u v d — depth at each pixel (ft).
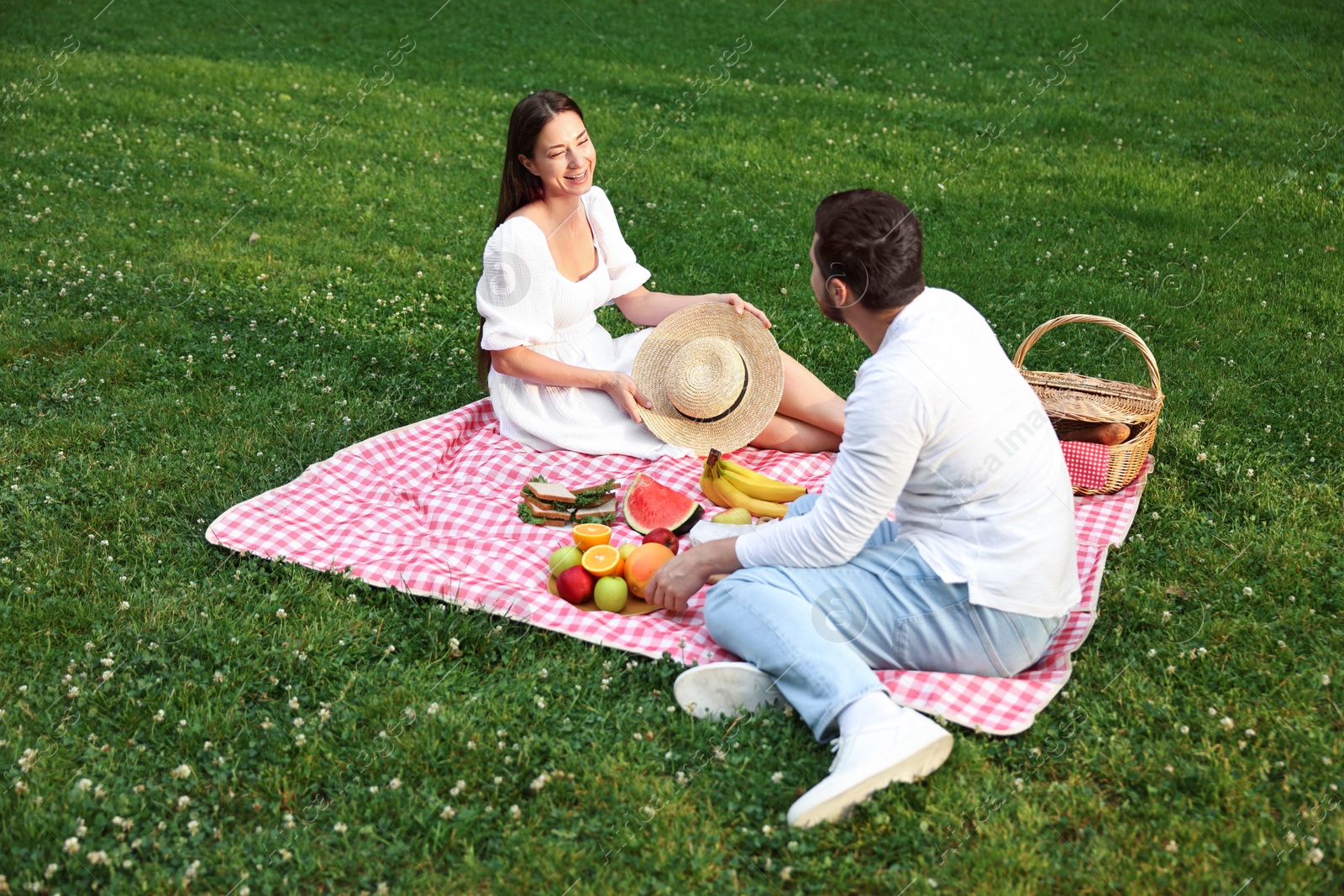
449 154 33.65
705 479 14.79
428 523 14.62
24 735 10.31
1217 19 49.75
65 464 15.58
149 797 9.61
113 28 47.78
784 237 26.55
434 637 11.78
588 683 11.12
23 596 12.43
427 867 9.00
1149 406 15.16
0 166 29.73
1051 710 10.61
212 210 27.89
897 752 9.27
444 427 16.85
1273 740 10.06
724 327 16.21
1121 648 11.49
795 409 16.17
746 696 10.59
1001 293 23.11
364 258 25.18
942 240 26.20
